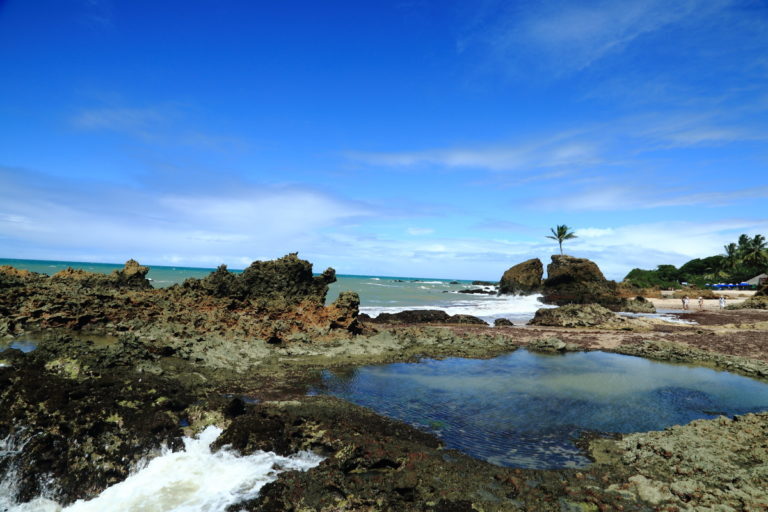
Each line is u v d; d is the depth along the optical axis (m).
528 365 21.73
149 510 8.48
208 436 11.20
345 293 27.31
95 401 11.50
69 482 9.30
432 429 12.53
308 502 8.57
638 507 8.43
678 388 17.64
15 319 20.56
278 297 28.22
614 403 15.49
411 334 27.66
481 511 8.32
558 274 73.19
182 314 23.88
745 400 16.09
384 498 8.68
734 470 9.62
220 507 8.48
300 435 11.31
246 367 18.27
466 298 74.31
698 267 127.94
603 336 30.75
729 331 32.81
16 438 9.87
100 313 22.44
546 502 8.66
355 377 18.20
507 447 11.40
